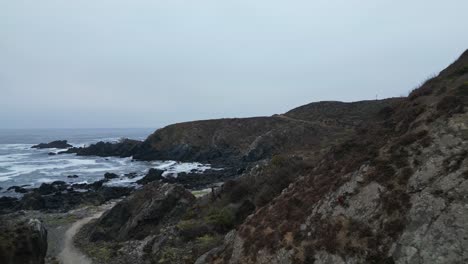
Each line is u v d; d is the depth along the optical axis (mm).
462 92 17375
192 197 40875
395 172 16078
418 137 16703
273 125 111812
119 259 29641
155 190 42906
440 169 14555
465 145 14664
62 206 54625
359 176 17375
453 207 13062
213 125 118375
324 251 15977
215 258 21578
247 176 37188
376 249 14328
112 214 42375
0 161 106312
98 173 85375
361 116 99938
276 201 21719
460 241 12250
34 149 145750
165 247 28359
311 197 19391
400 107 21797
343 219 16359
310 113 115750
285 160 34625
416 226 13672
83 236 39062
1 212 51500
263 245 18891
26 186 69875
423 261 12664
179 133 114688
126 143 121250
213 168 87812
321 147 43188
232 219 30406
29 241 26469
